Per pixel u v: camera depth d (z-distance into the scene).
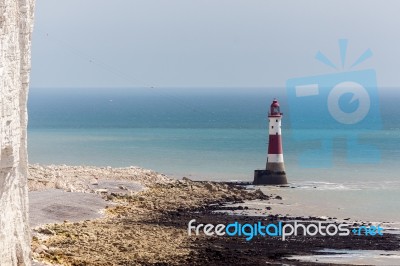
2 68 36.16
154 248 54.03
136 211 68.00
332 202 79.25
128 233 58.00
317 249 57.31
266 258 53.81
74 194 68.69
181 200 75.12
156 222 63.88
